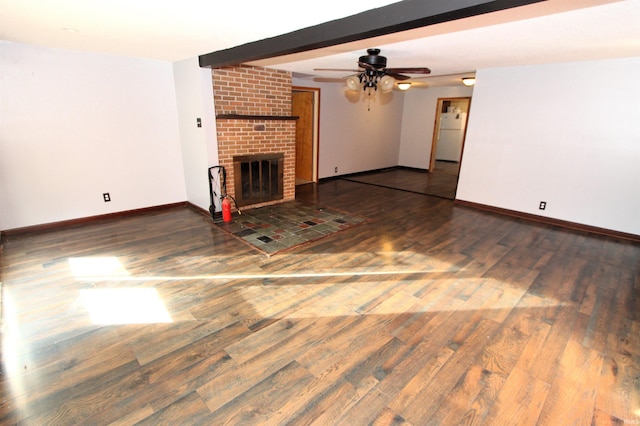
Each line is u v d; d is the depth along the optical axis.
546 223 4.55
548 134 4.42
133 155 4.44
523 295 2.66
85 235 3.77
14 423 1.52
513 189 4.85
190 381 1.78
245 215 4.62
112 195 4.37
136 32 2.76
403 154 9.18
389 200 5.66
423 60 4.03
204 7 2.07
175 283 2.77
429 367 1.90
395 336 2.16
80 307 2.41
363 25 2.12
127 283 2.76
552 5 1.96
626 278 2.97
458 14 1.74
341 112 7.31
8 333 2.12
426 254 3.42
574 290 2.75
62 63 3.69
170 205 4.93
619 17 2.19
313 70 4.67
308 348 2.04
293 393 1.71
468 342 2.11
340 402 1.67
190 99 4.27
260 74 4.60
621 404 1.67
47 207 3.90
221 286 2.74
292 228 4.11
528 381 1.81
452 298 2.61
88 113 3.98
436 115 8.26
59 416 1.56
